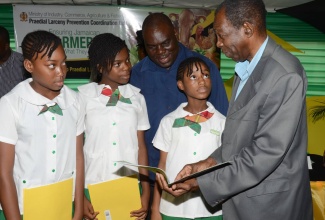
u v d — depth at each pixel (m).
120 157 2.37
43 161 1.94
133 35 5.29
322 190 2.93
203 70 2.35
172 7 5.27
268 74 1.70
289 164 1.75
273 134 1.67
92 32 5.26
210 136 2.35
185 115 2.41
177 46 2.49
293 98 1.65
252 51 1.78
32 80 2.00
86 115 2.38
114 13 5.25
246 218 1.81
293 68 1.69
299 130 1.76
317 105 5.46
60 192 1.94
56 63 1.88
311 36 5.45
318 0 5.29
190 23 5.28
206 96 2.36
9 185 1.86
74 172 2.08
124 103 2.41
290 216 1.77
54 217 1.92
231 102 1.97
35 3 5.16
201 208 2.33
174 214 2.36
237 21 1.73
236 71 1.93
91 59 2.46
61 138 1.98
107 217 2.30
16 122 1.89
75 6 5.20
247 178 1.73
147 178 2.50
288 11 5.39
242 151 1.77
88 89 2.41
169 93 2.62
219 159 2.03
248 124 1.75
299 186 1.77
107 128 2.36
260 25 1.75
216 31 1.80
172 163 2.38
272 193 1.74
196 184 1.91
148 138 2.68
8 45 3.82
